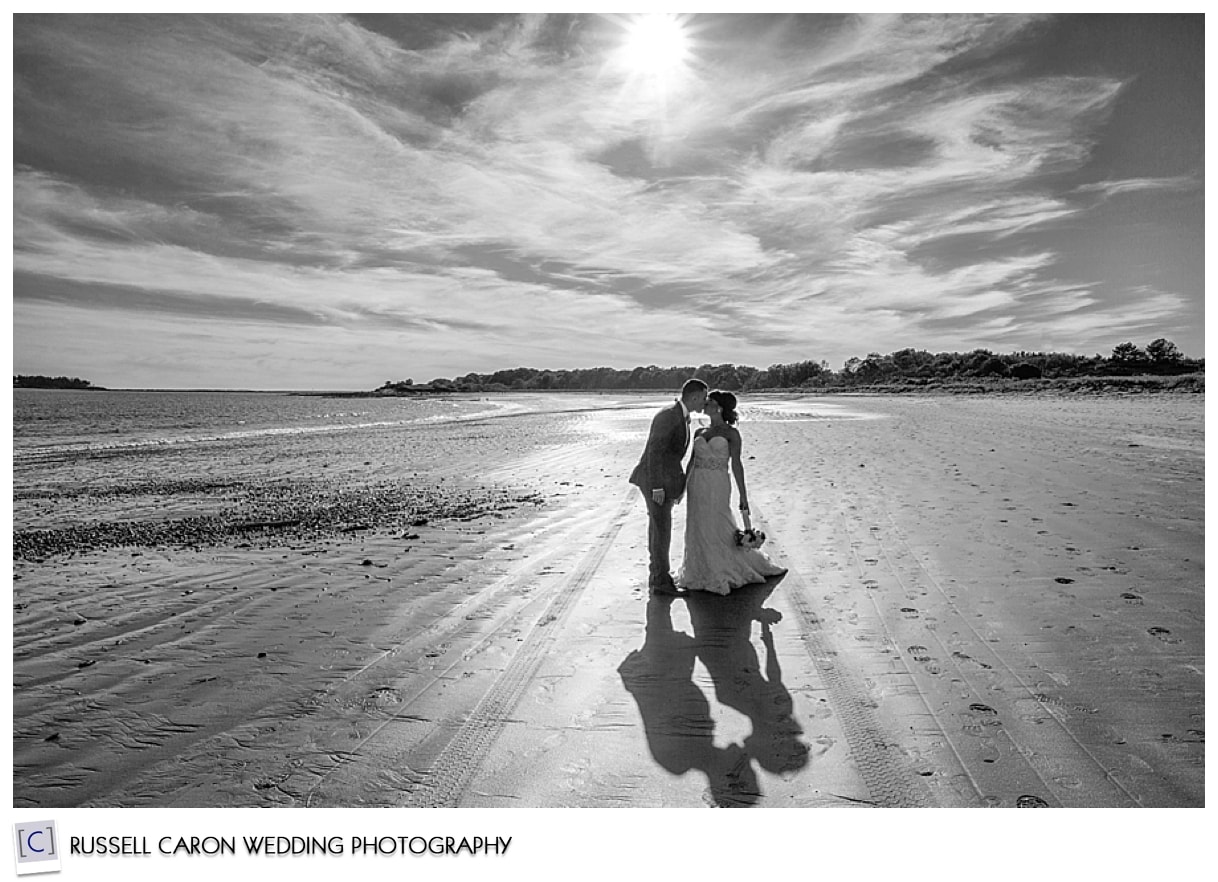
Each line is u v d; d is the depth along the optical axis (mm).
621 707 4152
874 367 102500
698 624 5438
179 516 10484
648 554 7555
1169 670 4371
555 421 32406
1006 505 9250
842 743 3705
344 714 4148
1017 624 5180
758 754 3633
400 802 3350
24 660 4992
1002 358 88562
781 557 7191
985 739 3689
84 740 3904
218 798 3393
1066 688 4188
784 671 4551
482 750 3748
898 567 6684
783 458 15078
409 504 10898
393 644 5188
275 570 7230
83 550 8289
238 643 5242
